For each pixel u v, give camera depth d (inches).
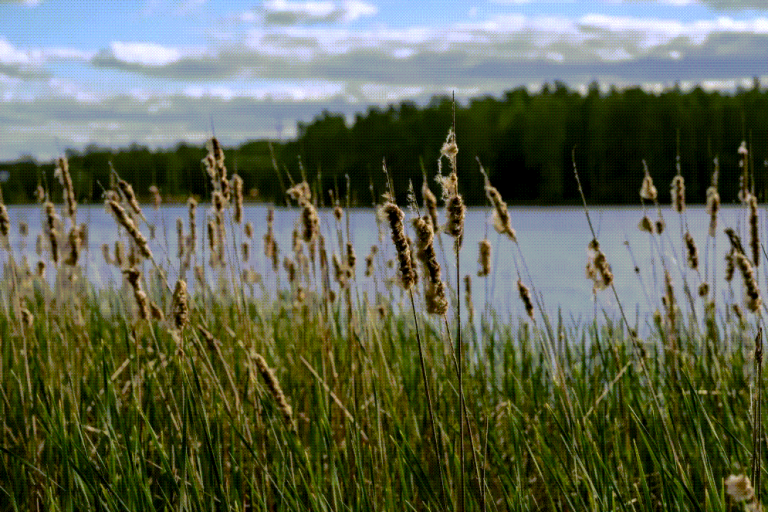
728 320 186.9
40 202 198.7
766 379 142.3
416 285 84.9
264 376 127.7
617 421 154.7
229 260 147.8
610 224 927.7
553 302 323.9
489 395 185.3
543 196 1694.1
